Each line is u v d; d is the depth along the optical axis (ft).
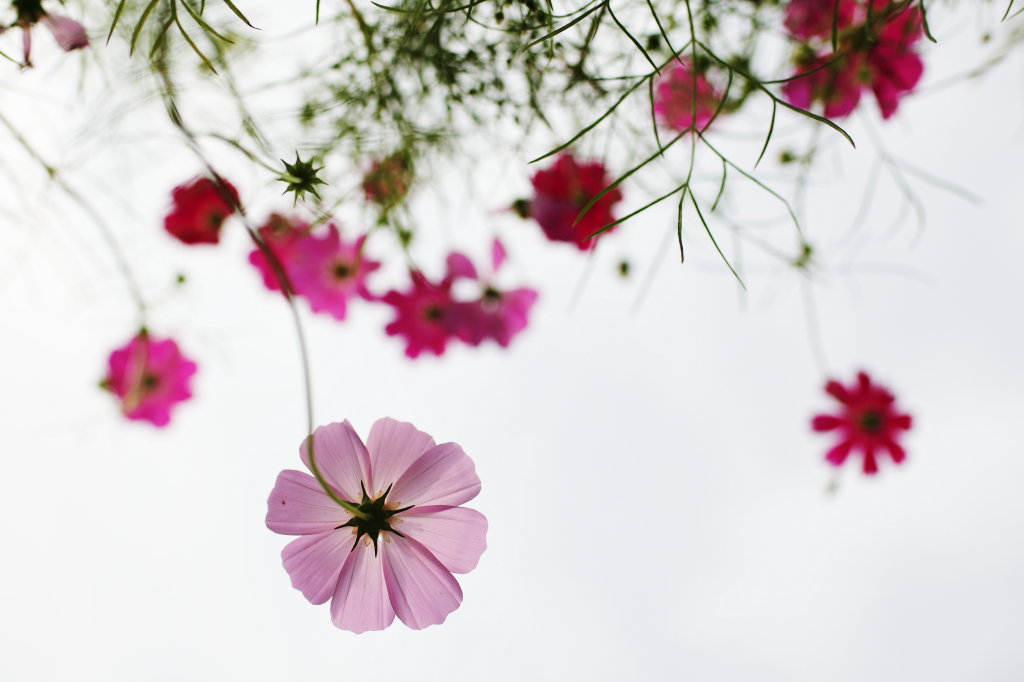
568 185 2.09
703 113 2.04
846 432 2.28
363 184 2.04
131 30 1.94
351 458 1.66
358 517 1.64
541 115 1.96
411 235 2.08
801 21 1.94
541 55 1.92
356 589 1.66
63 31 1.83
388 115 1.99
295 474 1.65
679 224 1.70
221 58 1.91
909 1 1.85
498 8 1.85
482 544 1.66
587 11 1.75
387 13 1.91
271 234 2.10
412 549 1.66
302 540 1.65
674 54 1.70
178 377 2.20
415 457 1.67
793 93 2.04
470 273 2.18
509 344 2.23
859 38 1.94
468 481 1.67
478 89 1.95
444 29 1.90
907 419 2.25
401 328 2.19
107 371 2.20
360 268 2.14
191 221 2.10
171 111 1.83
